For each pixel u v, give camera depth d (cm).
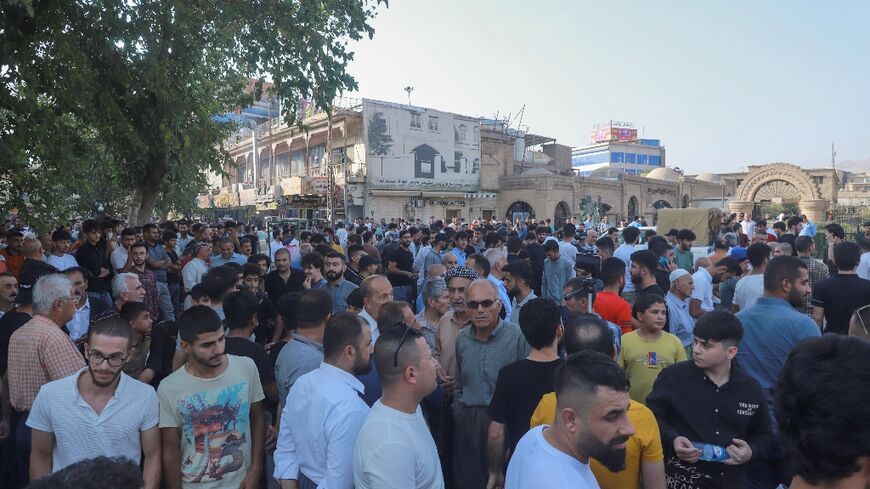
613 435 191
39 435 293
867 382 115
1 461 383
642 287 576
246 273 630
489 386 380
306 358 359
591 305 465
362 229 1762
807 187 3375
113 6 718
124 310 440
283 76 809
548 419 277
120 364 289
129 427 293
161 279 910
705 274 640
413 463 229
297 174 3666
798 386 122
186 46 813
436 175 3419
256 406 343
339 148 3300
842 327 510
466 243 1061
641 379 388
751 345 371
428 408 412
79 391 294
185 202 1488
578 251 1096
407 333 246
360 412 274
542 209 3700
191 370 322
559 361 333
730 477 285
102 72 781
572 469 195
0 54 643
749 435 293
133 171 1054
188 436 312
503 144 4062
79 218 2027
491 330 390
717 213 1639
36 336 349
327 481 262
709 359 291
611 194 4291
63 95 718
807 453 120
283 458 296
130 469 153
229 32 786
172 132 866
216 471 314
